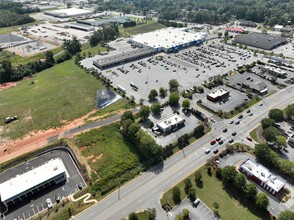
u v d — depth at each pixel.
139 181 98.50
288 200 87.75
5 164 108.06
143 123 130.12
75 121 135.50
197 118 133.00
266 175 93.94
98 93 162.25
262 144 103.81
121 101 151.75
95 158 109.88
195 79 175.25
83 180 100.50
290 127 122.94
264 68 182.00
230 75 178.88
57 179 98.94
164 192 93.12
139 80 176.38
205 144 115.25
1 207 90.31
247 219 82.31
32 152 114.19
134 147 115.19
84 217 85.56
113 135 123.12
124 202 90.25
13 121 138.12
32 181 94.81
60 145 118.50
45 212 87.69
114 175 101.12
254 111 137.50
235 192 91.69
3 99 162.50
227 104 144.25
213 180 96.88
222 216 83.56
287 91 156.25
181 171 101.81
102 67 198.12
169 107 143.25
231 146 110.38
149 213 83.50
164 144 115.31
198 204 87.81
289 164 95.75
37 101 156.38
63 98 158.12
